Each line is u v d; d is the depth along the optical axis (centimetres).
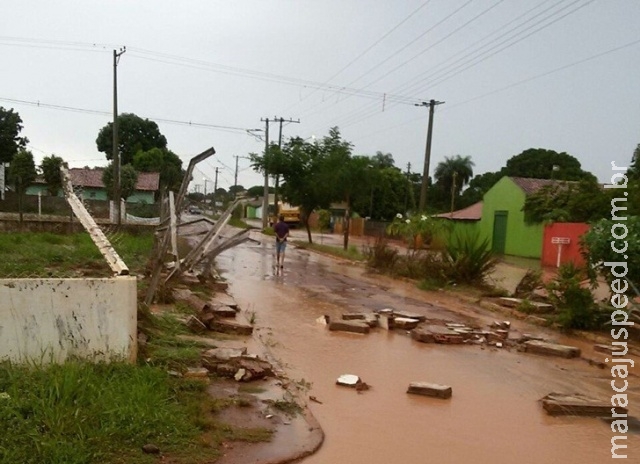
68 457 365
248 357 657
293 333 902
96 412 420
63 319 528
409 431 518
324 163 2884
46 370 489
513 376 729
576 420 575
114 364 533
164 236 1128
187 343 696
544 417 580
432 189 6725
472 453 477
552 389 681
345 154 2869
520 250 2880
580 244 1053
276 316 1041
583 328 1017
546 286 1073
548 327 1066
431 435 512
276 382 614
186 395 514
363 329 933
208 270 1319
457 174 6575
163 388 496
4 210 3562
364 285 1597
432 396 624
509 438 516
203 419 458
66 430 394
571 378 734
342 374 688
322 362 736
